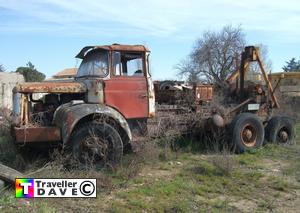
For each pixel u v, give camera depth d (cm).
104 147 734
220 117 959
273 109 1123
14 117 758
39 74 4234
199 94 1006
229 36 3038
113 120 769
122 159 757
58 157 729
